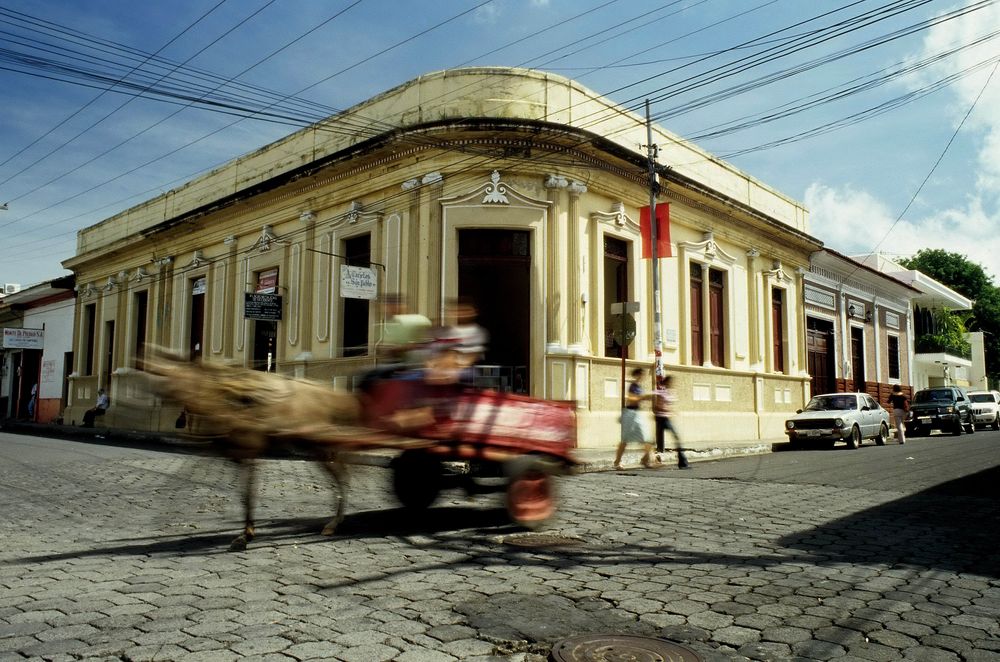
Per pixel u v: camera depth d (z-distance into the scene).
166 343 26.11
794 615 4.68
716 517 8.24
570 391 16.69
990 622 4.55
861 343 31.94
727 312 23.08
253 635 4.18
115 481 11.25
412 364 7.50
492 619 4.53
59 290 34.06
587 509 8.84
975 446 19.86
